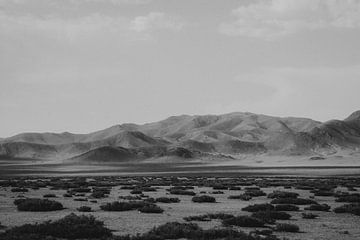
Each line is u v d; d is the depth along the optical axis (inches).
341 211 1412.4
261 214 1237.7
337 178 4084.6
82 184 2947.8
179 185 2920.8
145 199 1830.7
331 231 1045.2
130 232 986.1
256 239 858.1
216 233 908.0
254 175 5083.7
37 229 909.8
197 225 1028.5
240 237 868.0
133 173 6063.0
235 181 3476.9
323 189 2518.5
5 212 1363.2
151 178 4220.0
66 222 983.6
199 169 7480.3
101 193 1980.8
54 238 858.1
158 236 872.9
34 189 2516.0
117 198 1909.4
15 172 6678.2
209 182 3302.2
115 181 3592.5
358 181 3420.3
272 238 877.2
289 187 2696.9
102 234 915.4
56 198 1898.4
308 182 3233.3
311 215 1277.1
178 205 1632.6
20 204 1429.6
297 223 1172.5
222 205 1638.8
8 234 873.5
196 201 1769.2
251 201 1813.5
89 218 1054.4
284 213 1254.9
